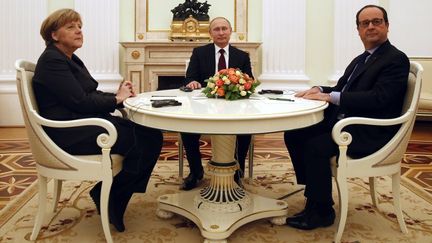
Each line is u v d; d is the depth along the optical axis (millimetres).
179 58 5973
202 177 3434
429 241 2258
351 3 6184
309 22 6328
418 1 6328
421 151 4559
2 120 6125
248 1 6344
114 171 2203
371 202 2898
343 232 2379
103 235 2324
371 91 2301
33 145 2133
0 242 2211
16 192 3070
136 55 5898
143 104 2281
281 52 6309
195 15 6059
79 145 2197
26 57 6117
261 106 2223
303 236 2330
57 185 2633
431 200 2920
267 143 5055
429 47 6398
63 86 2178
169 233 2363
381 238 2297
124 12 6293
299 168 2715
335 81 6223
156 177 3545
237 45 5945
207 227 2195
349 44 6207
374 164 2207
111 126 2062
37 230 2248
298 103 2359
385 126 2297
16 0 6059
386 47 2439
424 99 5617
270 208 2477
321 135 2355
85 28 6180
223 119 1873
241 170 3365
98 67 6227
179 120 1940
